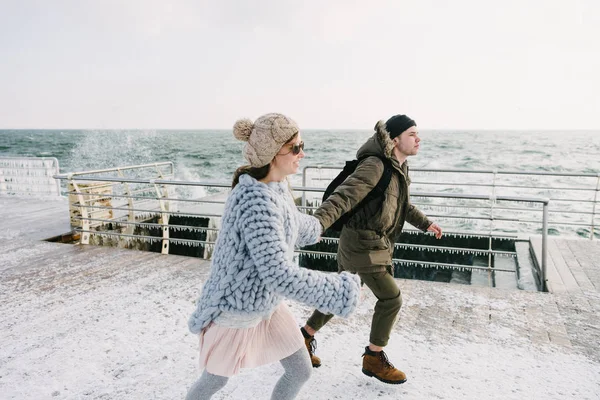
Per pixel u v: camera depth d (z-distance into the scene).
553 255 5.60
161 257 5.77
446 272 6.69
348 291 1.56
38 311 3.96
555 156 45.16
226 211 1.62
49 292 4.47
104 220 6.70
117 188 13.34
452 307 3.92
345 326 3.54
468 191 16.12
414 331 3.43
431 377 2.75
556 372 2.81
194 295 4.34
